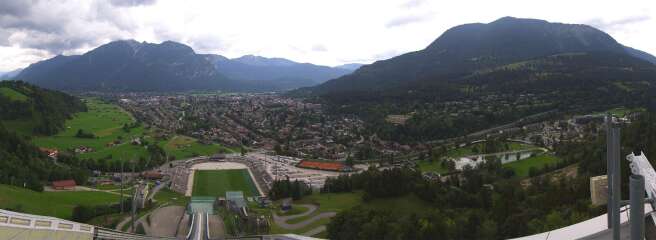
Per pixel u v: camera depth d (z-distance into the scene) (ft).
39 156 611.06
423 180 449.48
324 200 452.35
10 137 589.32
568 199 307.99
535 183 432.66
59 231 180.14
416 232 273.13
